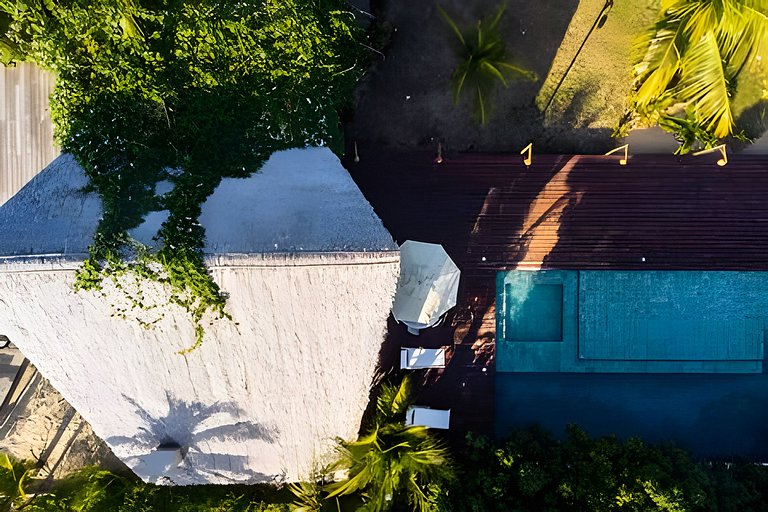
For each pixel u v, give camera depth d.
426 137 13.98
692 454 13.48
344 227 9.27
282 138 10.19
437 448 11.16
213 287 9.08
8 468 12.26
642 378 14.07
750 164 13.50
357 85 13.77
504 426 14.04
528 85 13.98
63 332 9.47
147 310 9.33
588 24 13.97
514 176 13.56
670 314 13.84
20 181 10.19
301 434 11.25
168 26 9.72
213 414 10.78
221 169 9.73
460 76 13.18
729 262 13.67
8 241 8.79
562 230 13.62
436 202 13.59
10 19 9.12
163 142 9.78
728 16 11.36
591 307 13.85
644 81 13.31
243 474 11.64
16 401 13.98
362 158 13.60
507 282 13.96
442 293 12.57
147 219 9.13
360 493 12.29
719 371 13.91
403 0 13.81
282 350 10.04
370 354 10.20
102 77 9.51
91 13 9.08
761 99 13.73
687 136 12.59
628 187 13.56
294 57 10.23
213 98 9.94
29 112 10.09
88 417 10.51
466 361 13.69
